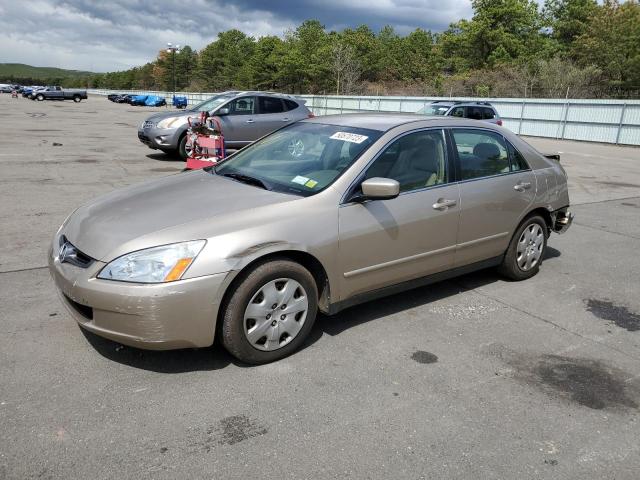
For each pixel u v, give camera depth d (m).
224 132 12.08
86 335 3.58
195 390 3.00
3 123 22.53
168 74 130.38
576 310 4.43
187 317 2.97
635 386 3.26
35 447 2.48
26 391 2.92
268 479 2.35
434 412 2.89
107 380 3.07
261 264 3.20
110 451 2.48
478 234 4.42
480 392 3.11
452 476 2.41
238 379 3.14
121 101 73.00
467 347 3.68
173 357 3.35
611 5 49.56
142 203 3.53
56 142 15.66
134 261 2.93
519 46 59.50
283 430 2.68
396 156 3.92
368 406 2.92
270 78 83.50
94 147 14.77
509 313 4.30
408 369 3.34
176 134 12.28
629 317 4.32
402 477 2.39
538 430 2.77
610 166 15.71
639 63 42.84
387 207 3.75
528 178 4.84
